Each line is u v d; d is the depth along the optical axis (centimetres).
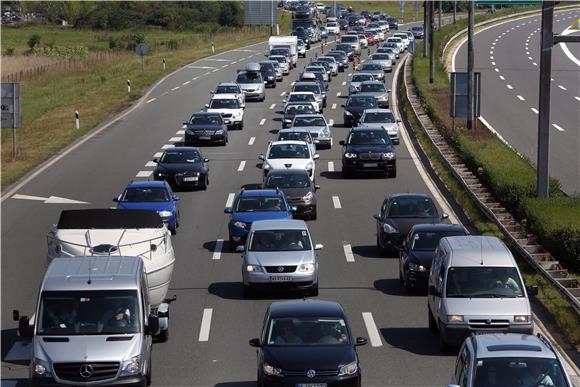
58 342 3791
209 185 9212
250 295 5572
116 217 4969
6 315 5219
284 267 5431
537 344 3328
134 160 10469
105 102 15362
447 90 14875
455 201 8206
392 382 4006
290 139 10156
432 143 10612
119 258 4291
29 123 13450
